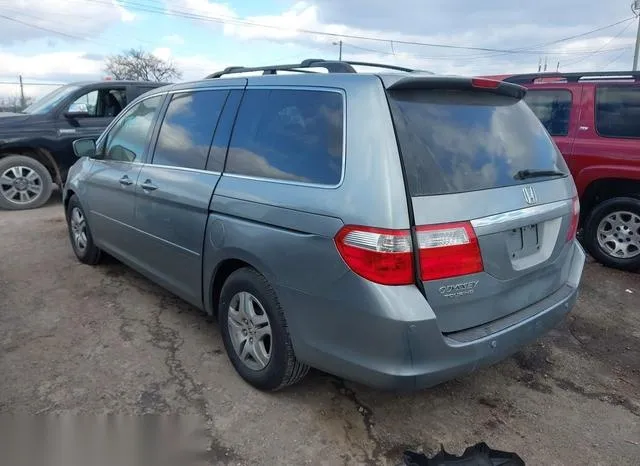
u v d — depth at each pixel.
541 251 2.95
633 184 5.36
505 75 6.27
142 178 3.91
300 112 2.87
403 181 2.37
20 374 3.30
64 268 5.23
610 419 3.06
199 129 3.53
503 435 2.88
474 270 2.49
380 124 2.48
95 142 4.92
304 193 2.64
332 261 2.48
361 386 3.25
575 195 3.30
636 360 3.76
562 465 2.67
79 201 5.05
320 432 2.83
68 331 3.89
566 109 5.65
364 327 2.40
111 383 3.22
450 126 2.70
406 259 2.32
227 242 3.03
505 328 2.65
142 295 4.58
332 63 3.02
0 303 4.37
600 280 5.25
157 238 3.79
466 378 3.42
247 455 2.65
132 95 8.77
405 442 2.79
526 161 2.99
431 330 2.36
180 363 3.46
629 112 5.28
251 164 3.04
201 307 3.52
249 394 3.13
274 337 2.89
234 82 3.39
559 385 3.40
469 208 2.50
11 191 7.96
